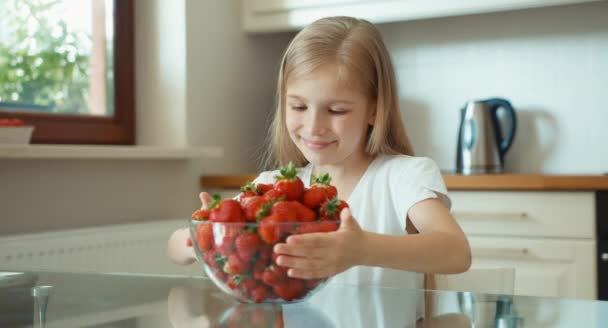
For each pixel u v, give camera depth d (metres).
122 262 2.05
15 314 0.80
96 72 2.41
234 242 0.76
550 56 2.57
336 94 1.16
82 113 2.36
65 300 0.87
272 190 0.82
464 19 2.70
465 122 2.54
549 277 2.09
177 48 2.45
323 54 1.18
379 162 1.36
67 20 2.30
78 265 1.91
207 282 0.98
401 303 0.83
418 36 2.79
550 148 2.58
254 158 2.79
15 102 2.13
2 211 1.91
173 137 2.46
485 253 2.18
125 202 2.29
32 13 2.19
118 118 2.46
